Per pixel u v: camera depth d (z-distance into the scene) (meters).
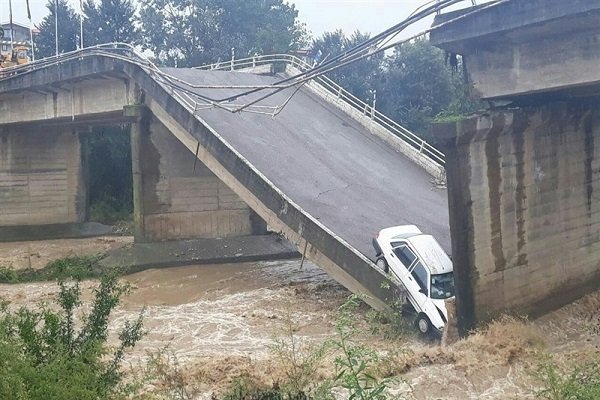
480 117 18.62
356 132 35.16
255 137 28.80
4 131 46.28
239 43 73.69
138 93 32.31
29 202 47.44
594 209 23.66
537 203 21.09
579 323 21.14
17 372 8.32
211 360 15.88
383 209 25.97
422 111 62.38
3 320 9.79
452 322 18.53
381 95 67.88
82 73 34.56
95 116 38.78
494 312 19.45
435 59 67.62
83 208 49.94
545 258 21.50
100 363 10.30
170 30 74.44
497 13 16.28
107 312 10.88
